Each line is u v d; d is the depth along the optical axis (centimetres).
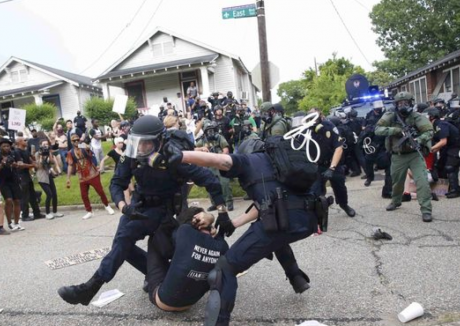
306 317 326
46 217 895
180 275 309
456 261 413
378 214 630
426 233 514
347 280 391
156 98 2378
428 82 2356
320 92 3253
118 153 757
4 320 368
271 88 1073
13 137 1450
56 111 2345
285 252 350
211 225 322
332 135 538
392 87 3206
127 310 365
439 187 720
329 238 529
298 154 286
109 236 663
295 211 285
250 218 329
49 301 402
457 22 3309
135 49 2408
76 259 541
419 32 3522
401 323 305
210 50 2338
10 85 2677
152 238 354
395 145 586
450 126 687
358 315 322
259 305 352
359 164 1005
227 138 959
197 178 319
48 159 895
